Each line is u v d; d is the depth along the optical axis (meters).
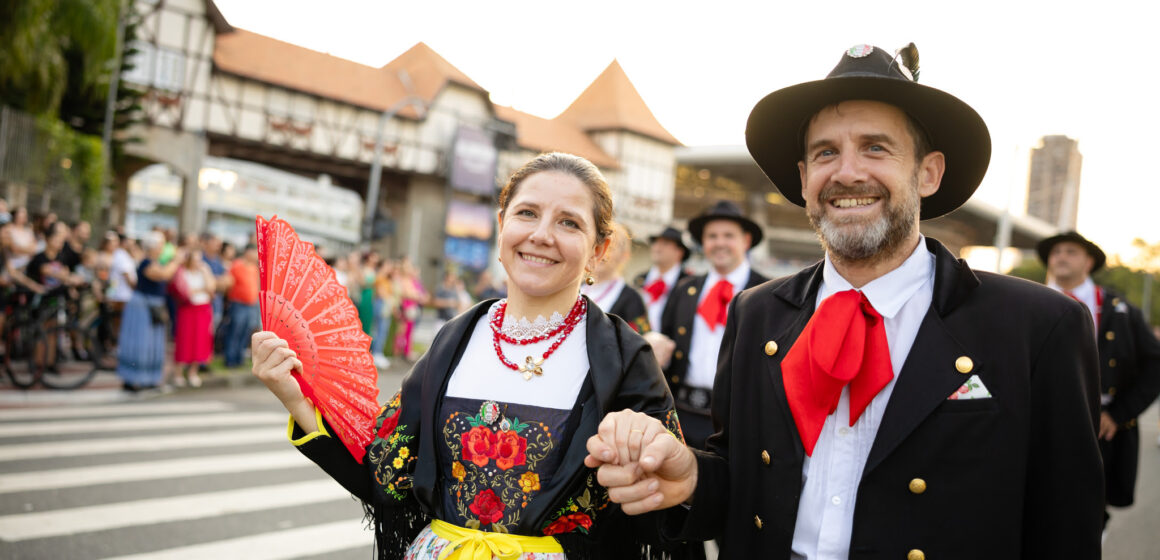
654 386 1.67
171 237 11.53
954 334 1.55
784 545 1.61
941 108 1.60
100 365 8.90
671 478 1.55
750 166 44.59
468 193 32.62
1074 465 1.46
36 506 4.42
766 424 1.70
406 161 30.83
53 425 6.59
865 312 1.59
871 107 1.60
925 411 1.50
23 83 13.15
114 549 3.86
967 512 1.46
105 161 16.72
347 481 1.74
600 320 1.73
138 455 5.76
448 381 1.75
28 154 13.02
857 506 1.52
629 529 1.75
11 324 8.11
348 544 4.18
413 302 14.70
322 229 33.69
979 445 1.48
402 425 1.77
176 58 24.48
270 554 3.96
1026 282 1.60
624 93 40.06
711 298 4.07
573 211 1.70
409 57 33.31
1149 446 10.23
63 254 9.45
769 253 60.06
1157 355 4.18
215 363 10.62
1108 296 4.41
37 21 12.70
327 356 1.79
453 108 32.19
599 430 1.46
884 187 1.59
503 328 1.77
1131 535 5.49
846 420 1.59
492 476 1.64
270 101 27.11
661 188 39.78
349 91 29.20
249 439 6.62
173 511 4.52
